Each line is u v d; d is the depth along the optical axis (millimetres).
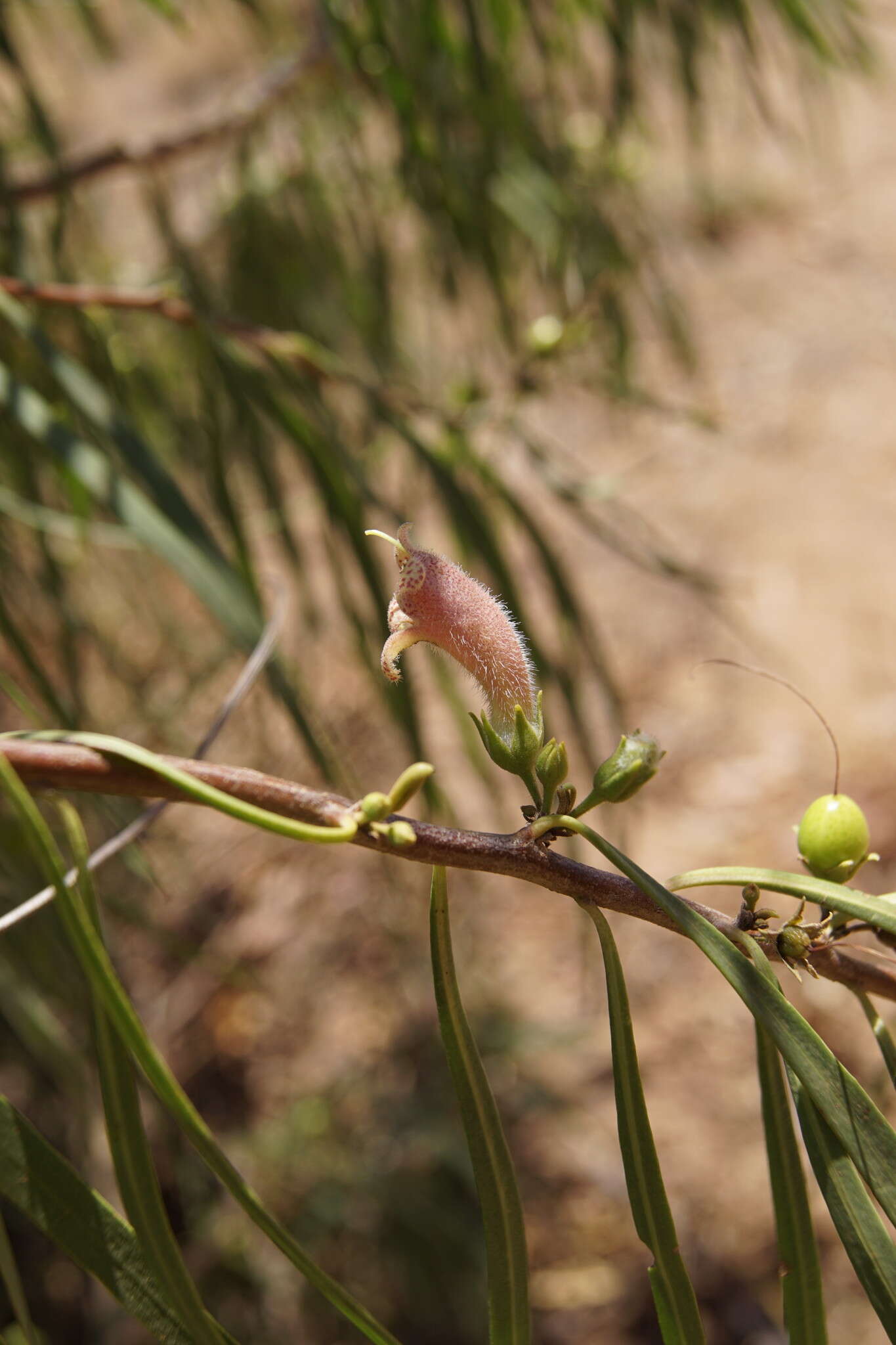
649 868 1140
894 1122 474
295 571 463
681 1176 958
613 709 467
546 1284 921
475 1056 283
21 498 449
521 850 279
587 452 1576
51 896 278
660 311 776
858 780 1180
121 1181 270
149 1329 269
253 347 428
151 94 1732
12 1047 623
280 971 1042
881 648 1313
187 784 268
